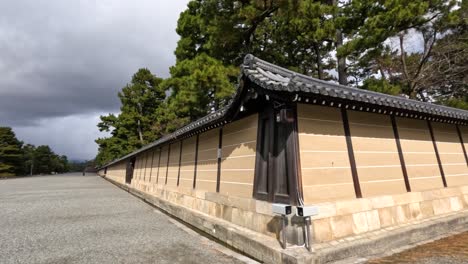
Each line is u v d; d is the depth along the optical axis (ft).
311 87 11.96
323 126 15.01
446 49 45.93
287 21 35.88
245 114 17.56
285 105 13.55
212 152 22.45
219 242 17.40
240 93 15.24
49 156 257.96
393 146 18.21
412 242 15.07
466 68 45.52
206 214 21.81
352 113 16.60
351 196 15.03
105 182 99.14
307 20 33.88
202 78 30.12
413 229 15.35
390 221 16.17
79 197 45.11
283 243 12.23
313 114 14.79
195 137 26.27
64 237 18.37
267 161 15.46
